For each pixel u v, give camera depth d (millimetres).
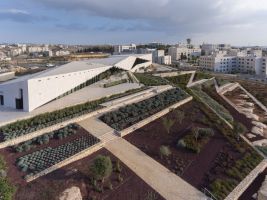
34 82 47750
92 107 52531
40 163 34031
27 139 39125
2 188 27172
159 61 160125
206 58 159875
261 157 43094
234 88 91812
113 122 47344
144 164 37438
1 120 42250
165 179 34844
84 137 41438
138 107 54562
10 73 79438
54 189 29984
